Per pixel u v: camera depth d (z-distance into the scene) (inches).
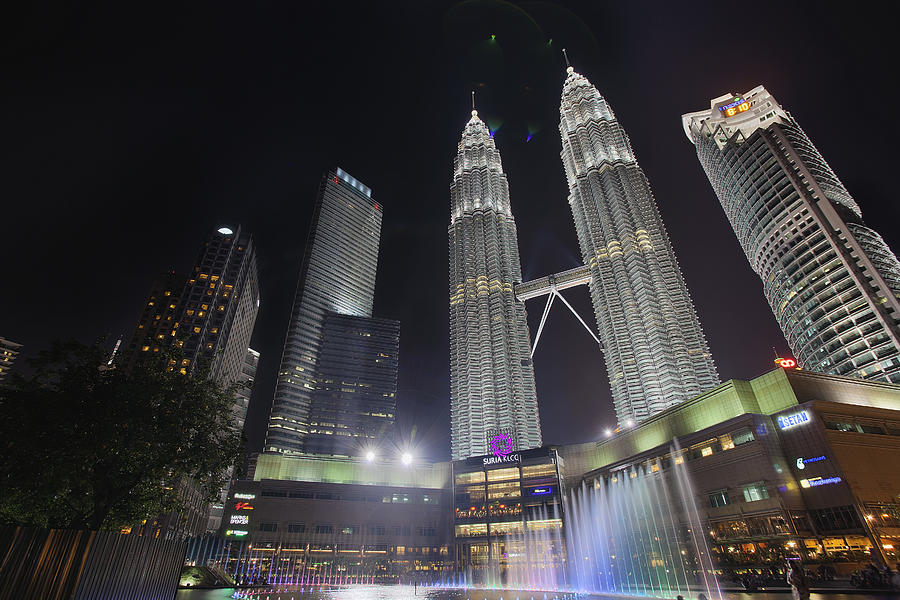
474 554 4840.1
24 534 665.0
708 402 3292.3
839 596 1369.3
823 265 5610.2
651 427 3846.0
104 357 1027.9
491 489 5093.5
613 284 7155.5
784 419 2672.2
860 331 5007.4
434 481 5723.4
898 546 2160.4
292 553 4803.2
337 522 5073.8
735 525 2662.4
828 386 2942.9
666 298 6491.1
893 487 2368.4
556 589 3686.0
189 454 1047.6
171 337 5216.5
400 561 5009.8
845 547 2231.8
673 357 6087.6
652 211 7480.3
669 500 3230.8
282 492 5098.4
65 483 865.5
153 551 893.2
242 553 4704.7
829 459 2394.2
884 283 5032.0
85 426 903.7
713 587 2428.6
